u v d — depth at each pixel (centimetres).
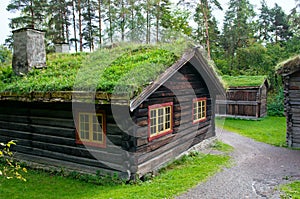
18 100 703
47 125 729
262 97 1853
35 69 873
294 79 970
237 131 1357
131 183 602
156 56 768
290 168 732
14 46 891
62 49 1225
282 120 1739
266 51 2714
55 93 633
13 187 607
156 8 2380
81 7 2438
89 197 529
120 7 2392
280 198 529
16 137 794
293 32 3303
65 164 703
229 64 2845
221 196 540
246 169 723
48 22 2397
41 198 540
